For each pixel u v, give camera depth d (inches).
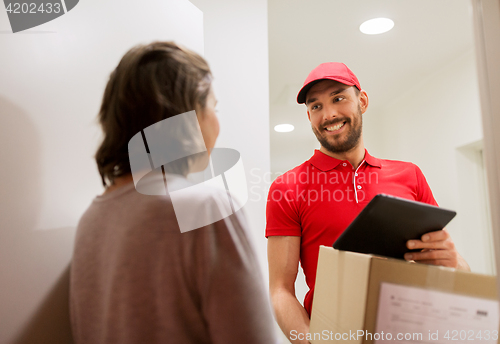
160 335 18.3
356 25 68.4
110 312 19.4
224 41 40.1
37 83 27.6
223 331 18.7
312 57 80.0
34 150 27.0
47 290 25.6
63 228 26.3
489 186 16.3
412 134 102.4
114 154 22.4
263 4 41.5
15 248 26.0
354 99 41.6
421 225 22.1
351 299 21.4
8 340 25.0
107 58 30.9
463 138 82.3
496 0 16.8
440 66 88.5
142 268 18.8
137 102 22.2
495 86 16.4
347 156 41.9
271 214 41.5
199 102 23.3
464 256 84.2
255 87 40.1
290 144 98.3
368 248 24.1
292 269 39.6
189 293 18.6
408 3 61.7
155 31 34.4
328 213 39.5
